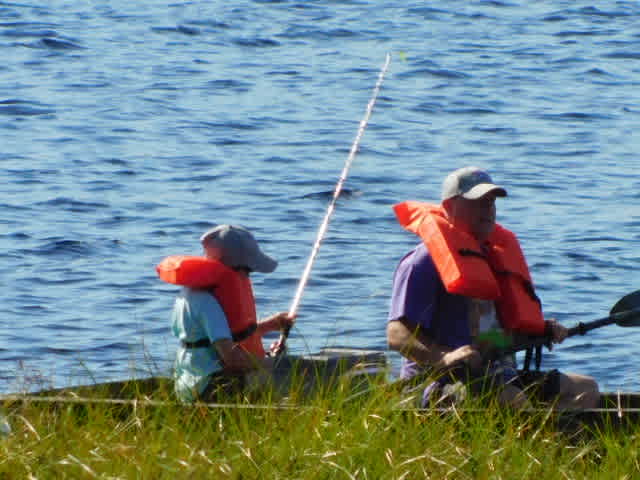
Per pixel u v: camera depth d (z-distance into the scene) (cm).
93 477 1983
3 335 4006
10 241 5081
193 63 9200
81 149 6744
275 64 9256
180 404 2341
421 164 6612
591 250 5084
